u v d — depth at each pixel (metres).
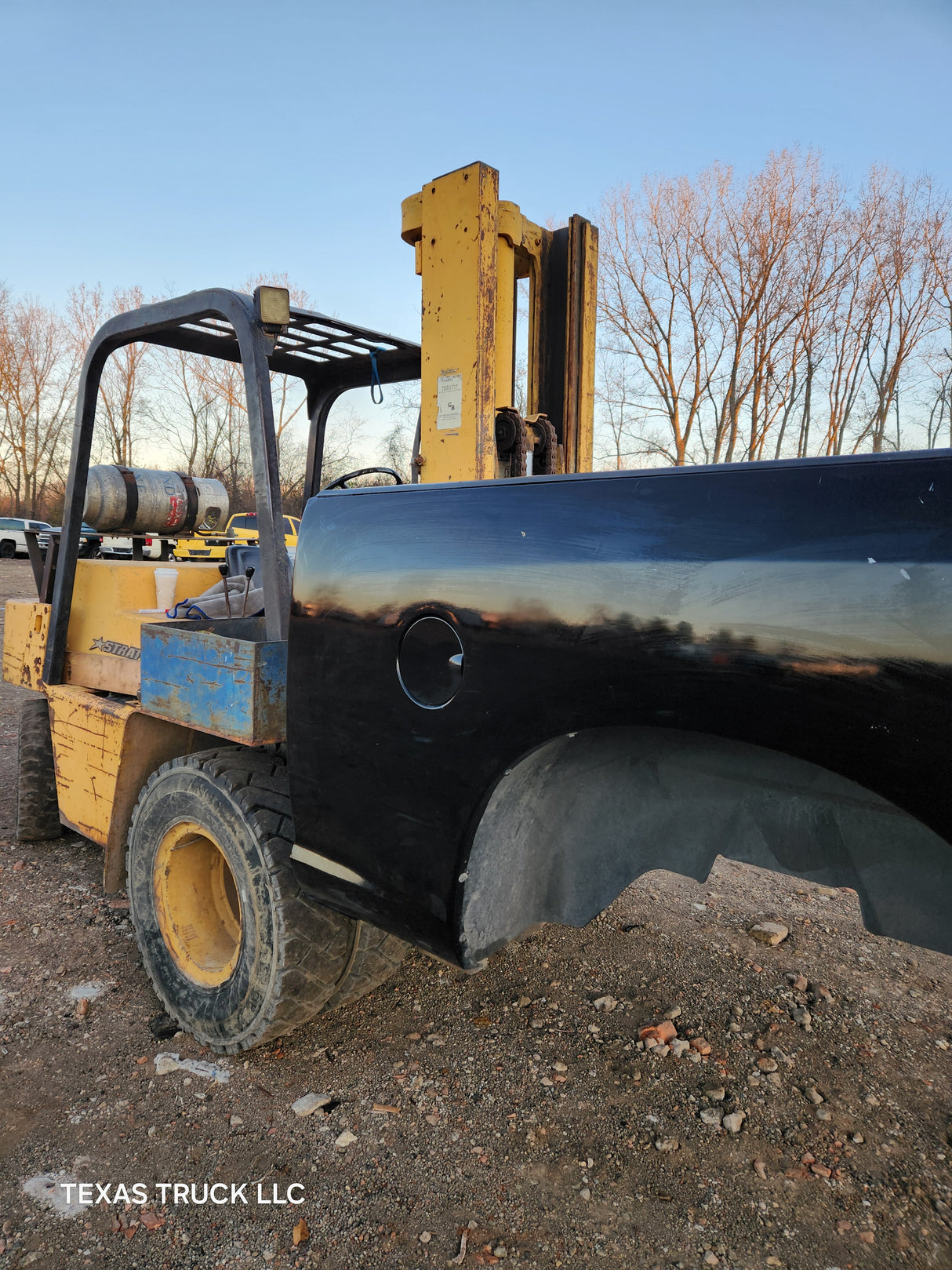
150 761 2.95
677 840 1.61
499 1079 2.36
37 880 3.67
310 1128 2.15
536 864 1.79
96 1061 2.41
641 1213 1.89
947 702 1.03
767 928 3.30
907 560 1.06
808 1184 2.00
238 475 30.67
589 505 1.40
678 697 1.26
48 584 3.89
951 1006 2.84
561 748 1.56
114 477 3.68
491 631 1.51
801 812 1.43
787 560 1.16
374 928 2.37
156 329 2.86
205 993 2.42
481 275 2.83
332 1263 1.75
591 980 2.93
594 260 3.51
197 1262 1.75
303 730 1.92
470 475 2.91
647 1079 2.38
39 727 4.02
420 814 1.67
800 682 1.14
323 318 2.90
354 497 1.82
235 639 2.22
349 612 1.79
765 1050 2.54
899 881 1.32
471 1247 1.78
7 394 46.84
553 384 3.54
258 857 2.21
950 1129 2.21
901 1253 1.80
